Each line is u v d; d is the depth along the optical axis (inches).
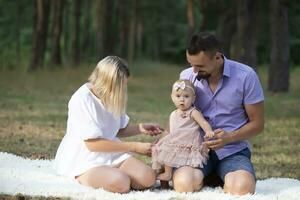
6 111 498.0
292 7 900.6
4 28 1428.4
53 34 1072.8
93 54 1519.4
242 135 229.8
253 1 706.2
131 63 1302.9
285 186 249.1
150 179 232.2
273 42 696.4
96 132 229.3
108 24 1080.2
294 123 463.5
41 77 853.2
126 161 236.5
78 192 221.6
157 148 231.3
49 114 490.0
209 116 236.5
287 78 698.2
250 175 225.8
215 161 238.5
